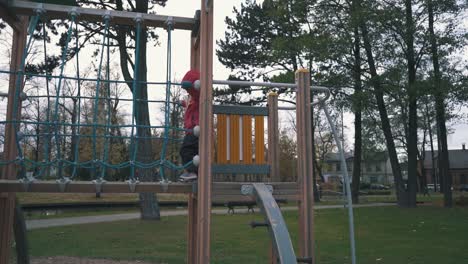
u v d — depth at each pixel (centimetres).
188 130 358
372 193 4781
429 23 1788
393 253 830
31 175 338
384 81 1778
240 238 1052
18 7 367
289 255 296
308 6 1833
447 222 1348
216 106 406
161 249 888
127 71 1512
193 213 430
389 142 2031
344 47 1727
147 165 354
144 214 1534
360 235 1111
